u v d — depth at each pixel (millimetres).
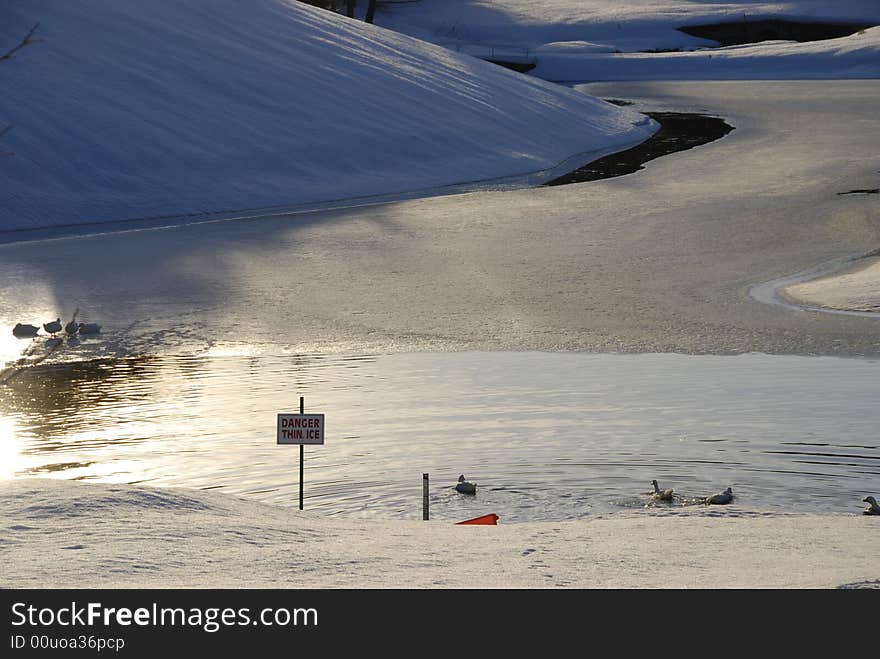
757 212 106750
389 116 147875
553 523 22562
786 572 15711
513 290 74500
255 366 53375
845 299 68812
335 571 15344
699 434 38906
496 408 43594
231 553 16250
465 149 144750
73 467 35719
